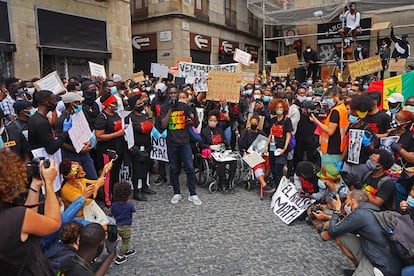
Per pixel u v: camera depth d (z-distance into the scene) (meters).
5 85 6.18
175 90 5.48
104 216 3.86
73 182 3.88
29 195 2.23
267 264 3.81
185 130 5.60
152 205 5.63
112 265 3.81
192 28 18.42
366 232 3.11
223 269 3.71
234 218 5.09
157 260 3.91
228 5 21.47
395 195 3.97
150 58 18.66
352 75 10.34
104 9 13.48
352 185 4.25
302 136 6.83
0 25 9.91
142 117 5.94
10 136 4.03
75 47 12.41
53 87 5.19
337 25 17.81
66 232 2.90
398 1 14.74
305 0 16.31
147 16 18.17
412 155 4.07
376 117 4.82
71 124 4.50
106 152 5.32
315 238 4.45
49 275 2.07
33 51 10.95
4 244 1.69
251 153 6.21
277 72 13.25
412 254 2.85
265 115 7.39
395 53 13.68
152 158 6.45
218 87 7.42
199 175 6.69
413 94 6.69
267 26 25.25
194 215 5.20
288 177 7.03
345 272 3.58
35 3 10.95
